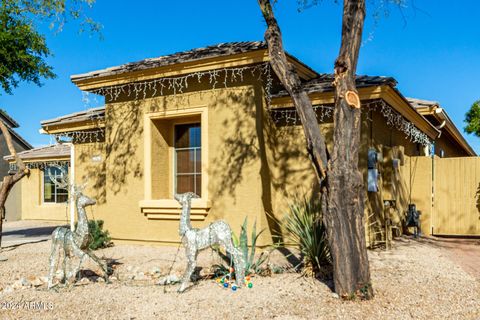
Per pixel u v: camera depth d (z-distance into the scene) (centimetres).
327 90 891
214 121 972
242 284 648
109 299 608
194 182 1048
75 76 1102
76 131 1274
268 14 657
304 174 962
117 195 1084
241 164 936
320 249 691
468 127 2425
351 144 578
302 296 595
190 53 1035
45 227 1764
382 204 1005
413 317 511
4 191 1078
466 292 612
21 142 2553
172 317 527
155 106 1041
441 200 1245
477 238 1194
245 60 906
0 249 1088
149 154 1037
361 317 512
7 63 1172
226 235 652
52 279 694
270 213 955
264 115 943
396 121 1073
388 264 788
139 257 909
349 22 589
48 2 1079
